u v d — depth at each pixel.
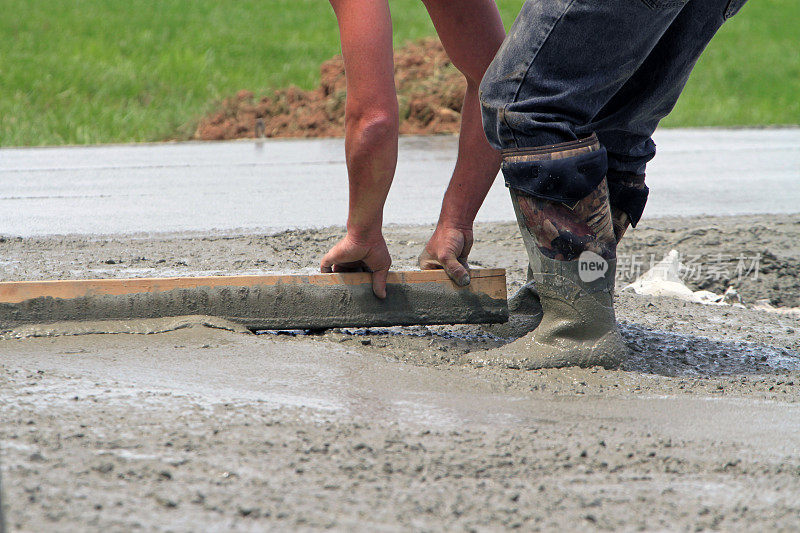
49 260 14.14
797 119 60.19
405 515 5.29
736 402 8.23
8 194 23.38
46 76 53.75
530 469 6.13
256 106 49.97
